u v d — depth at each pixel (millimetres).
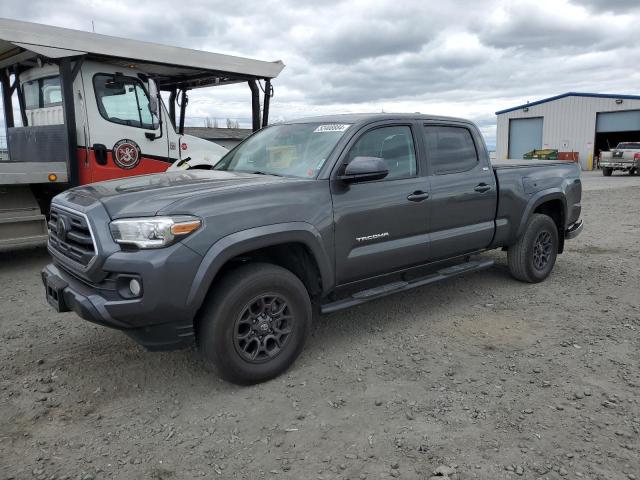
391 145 4590
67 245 3631
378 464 2807
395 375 3838
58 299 3596
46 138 7805
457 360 4082
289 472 2758
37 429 3168
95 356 4195
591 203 14383
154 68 8461
